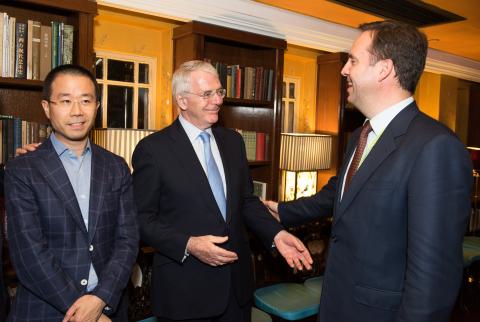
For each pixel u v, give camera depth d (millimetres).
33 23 2074
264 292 2564
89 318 1379
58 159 1497
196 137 1872
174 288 1738
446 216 1119
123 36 2846
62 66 1522
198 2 2688
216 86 1824
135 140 2436
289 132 3947
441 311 1111
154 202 1775
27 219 1399
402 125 1270
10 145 2088
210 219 1754
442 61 4613
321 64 3793
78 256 1464
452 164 1136
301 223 2008
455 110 5012
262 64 3215
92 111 1525
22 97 2322
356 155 1417
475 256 3613
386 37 1267
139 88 2996
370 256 1270
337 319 1352
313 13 3246
